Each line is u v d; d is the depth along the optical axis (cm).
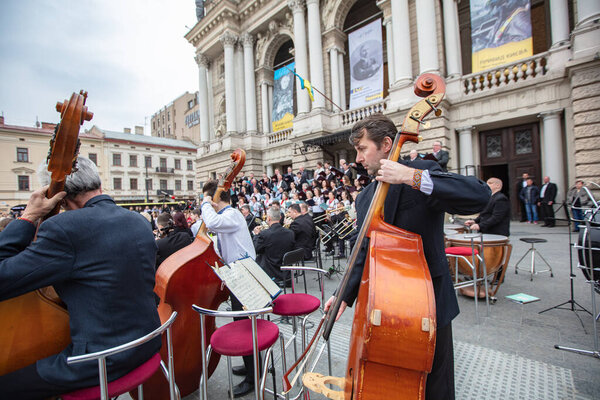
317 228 640
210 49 2141
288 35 1819
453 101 1070
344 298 155
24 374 133
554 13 919
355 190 836
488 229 427
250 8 1842
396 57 1177
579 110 820
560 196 901
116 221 151
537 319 324
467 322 329
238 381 257
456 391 218
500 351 268
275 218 438
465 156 1066
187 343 226
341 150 1501
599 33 793
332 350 290
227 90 1936
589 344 271
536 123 1009
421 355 107
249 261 218
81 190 156
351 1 1494
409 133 137
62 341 148
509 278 466
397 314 109
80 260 136
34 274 123
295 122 1552
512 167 1051
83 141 3538
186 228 396
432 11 1097
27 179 3225
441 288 141
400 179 126
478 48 1044
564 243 657
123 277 144
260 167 1884
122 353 143
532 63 947
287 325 374
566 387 217
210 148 2098
